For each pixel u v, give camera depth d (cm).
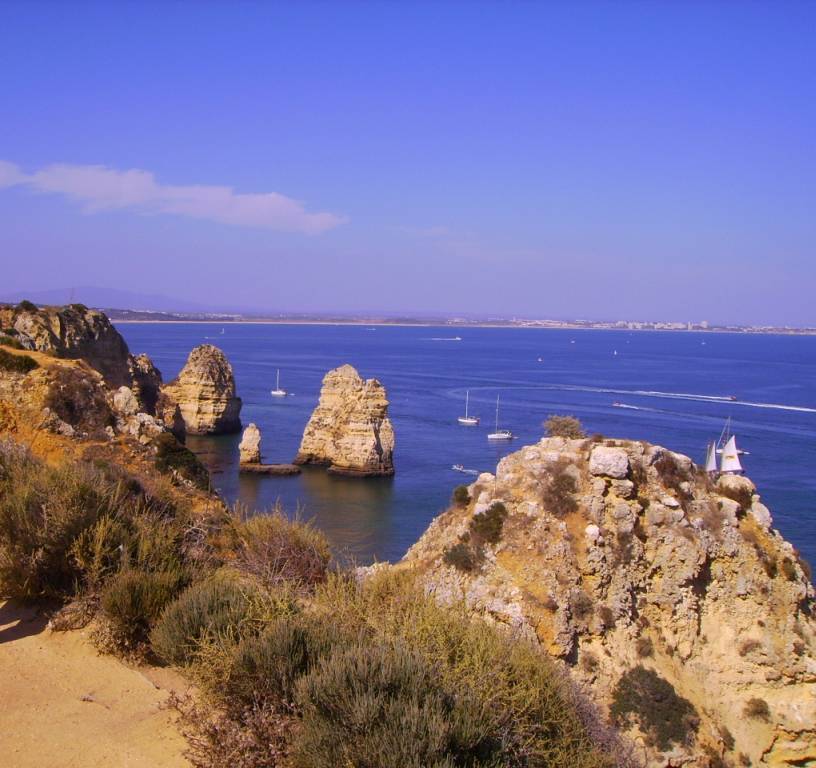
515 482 2508
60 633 1212
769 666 2239
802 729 2158
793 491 8775
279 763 871
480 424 14212
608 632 2225
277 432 12681
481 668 981
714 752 2052
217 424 12169
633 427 14125
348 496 8581
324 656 955
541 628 2145
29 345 5019
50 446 2730
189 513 1742
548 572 2253
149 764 893
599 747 1052
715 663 2278
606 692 2114
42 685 1058
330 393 10056
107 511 1412
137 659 1152
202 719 934
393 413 15412
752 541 2441
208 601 1131
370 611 1145
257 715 916
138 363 11156
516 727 916
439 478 9662
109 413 3066
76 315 8912
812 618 2370
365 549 6556
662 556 2359
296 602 1198
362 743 799
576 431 4225
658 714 2070
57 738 932
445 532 2614
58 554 1306
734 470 8250
